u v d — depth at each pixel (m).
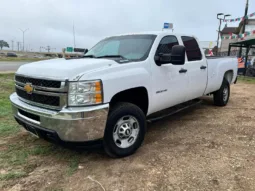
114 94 3.13
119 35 4.79
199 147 3.78
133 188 2.71
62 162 3.32
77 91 2.85
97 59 3.61
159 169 3.11
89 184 2.79
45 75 3.04
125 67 3.39
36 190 2.68
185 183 2.79
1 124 4.72
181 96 4.60
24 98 3.43
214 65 5.67
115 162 3.31
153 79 3.81
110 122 3.19
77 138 2.88
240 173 2.99
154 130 4.61
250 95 8.48
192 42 4.95
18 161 3.32
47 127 3.00
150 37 4.19
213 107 6.45
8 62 29.36
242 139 4.10
